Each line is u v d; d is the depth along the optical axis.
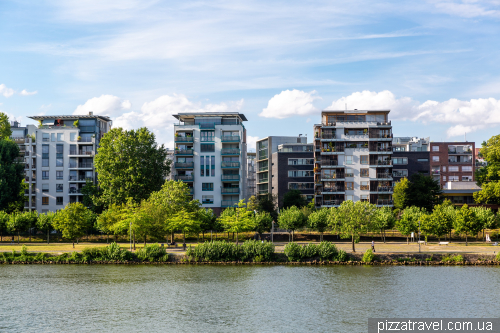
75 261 86.12
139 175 112.44
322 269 80.25
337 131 131.00
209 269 80.62
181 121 140.62
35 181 137.75
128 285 69.88
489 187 111.00
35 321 54.06
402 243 101.25
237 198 131.88
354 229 87.56
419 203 121.00
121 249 88.56
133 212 94.56
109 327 52.06
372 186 129.75
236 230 91.19
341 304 60.53
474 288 67.06
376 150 130.25
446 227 94.62
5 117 131.25
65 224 95.69
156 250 86.75
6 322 53.69
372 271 78.38
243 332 50.56
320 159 135.62
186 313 57.03
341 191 129.50
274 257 86.00
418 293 64.94
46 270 80.12
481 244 99.25
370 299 62.47
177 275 76.12
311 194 149.00
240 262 85.69
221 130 132.88
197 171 131.75
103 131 149.00
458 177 158.62
